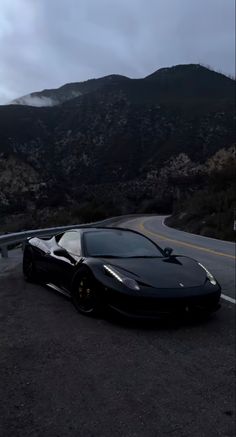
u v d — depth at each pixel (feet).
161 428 10.79
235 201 127.24
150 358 15.49
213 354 16.03
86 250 22.50
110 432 10.54
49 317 20.59
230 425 11.02
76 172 483.92
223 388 13.16
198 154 444.96
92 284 20.02
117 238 24.18
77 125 568.00
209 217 121.49
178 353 16.06
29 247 29.25
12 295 25.39
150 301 18.19
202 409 11.81
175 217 181.98
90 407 11.73
